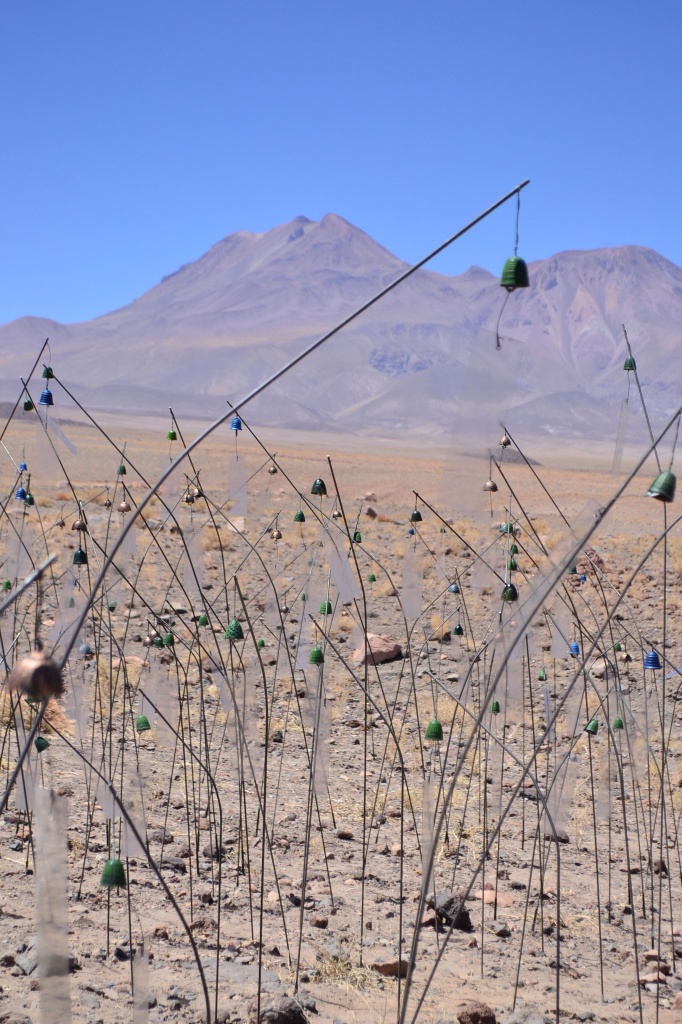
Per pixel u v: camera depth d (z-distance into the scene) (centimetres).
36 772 806
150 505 2311
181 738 774
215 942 659
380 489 5131
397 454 16688
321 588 834
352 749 1258
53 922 321
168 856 809
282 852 877
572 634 946
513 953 720
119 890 727
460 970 671
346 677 1584
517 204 338
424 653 1702
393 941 706
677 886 906
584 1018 601
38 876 321
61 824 322
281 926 707
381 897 793
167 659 1261
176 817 920
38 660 282
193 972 600
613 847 992
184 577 759
